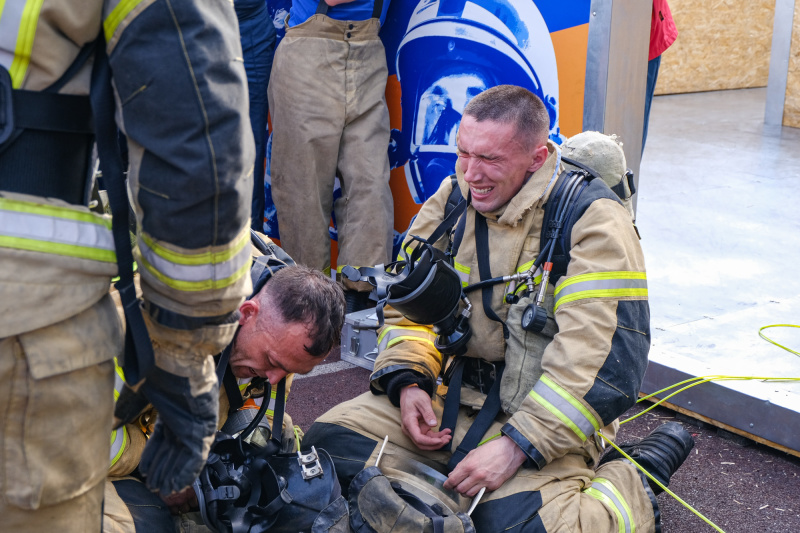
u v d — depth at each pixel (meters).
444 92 3.45
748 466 2.48
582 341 1.83
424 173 3.65
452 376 2.08
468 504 1.88
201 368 1.16
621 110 2.90
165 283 1.08
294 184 3.54
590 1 2.79
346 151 3.54
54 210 1.05
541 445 1.81
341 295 1.75
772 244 4.42
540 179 1.94
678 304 3.55
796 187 5.72
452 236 2.14
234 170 1.02
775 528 2.16
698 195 5.52
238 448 1.74
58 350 1.05
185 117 0.98
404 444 2.04
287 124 3.48
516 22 3.08
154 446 1.22
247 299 1.70
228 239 1.06
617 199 1.98
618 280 1.87
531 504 1.81
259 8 3.78
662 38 3.46
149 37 0.98
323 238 3.64
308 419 2.76
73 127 1.06
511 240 1.98
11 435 1.06
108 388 1.15
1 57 0.99
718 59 10.73
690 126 8.34
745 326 3.28
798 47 7.95
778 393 2.56
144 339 1.11
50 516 1.14
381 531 1.70
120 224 1.09
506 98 1.89
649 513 1.97
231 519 1.66
